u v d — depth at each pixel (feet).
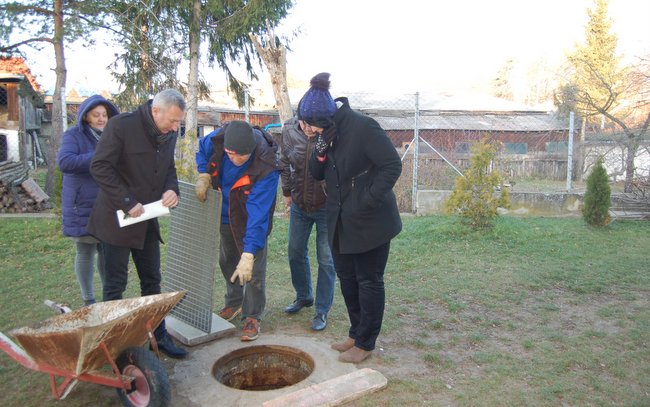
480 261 22.11
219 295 17.30
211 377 11.32
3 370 11.73
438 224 30.12
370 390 10.73
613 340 13.67
